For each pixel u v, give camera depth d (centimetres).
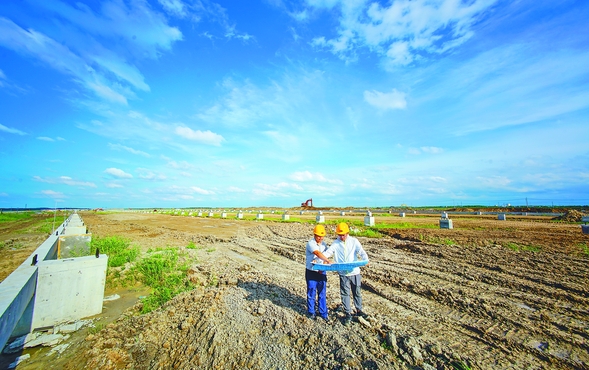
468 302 624
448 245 1292
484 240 1385
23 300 476
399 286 766
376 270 913
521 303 621
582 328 500
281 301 659
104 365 468
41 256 755
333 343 458
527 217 3269
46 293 627
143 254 1363
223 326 541
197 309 639
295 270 1012
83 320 658
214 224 3139
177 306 683
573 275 791
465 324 534
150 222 3559
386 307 625
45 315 623
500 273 838
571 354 426
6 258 1361
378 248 1315
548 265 898
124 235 2147
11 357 504
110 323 633
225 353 462
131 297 824
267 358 441
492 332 498
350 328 501
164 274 992
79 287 666
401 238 1594
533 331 498
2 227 3309
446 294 676
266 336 502
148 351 506
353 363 402
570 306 597
